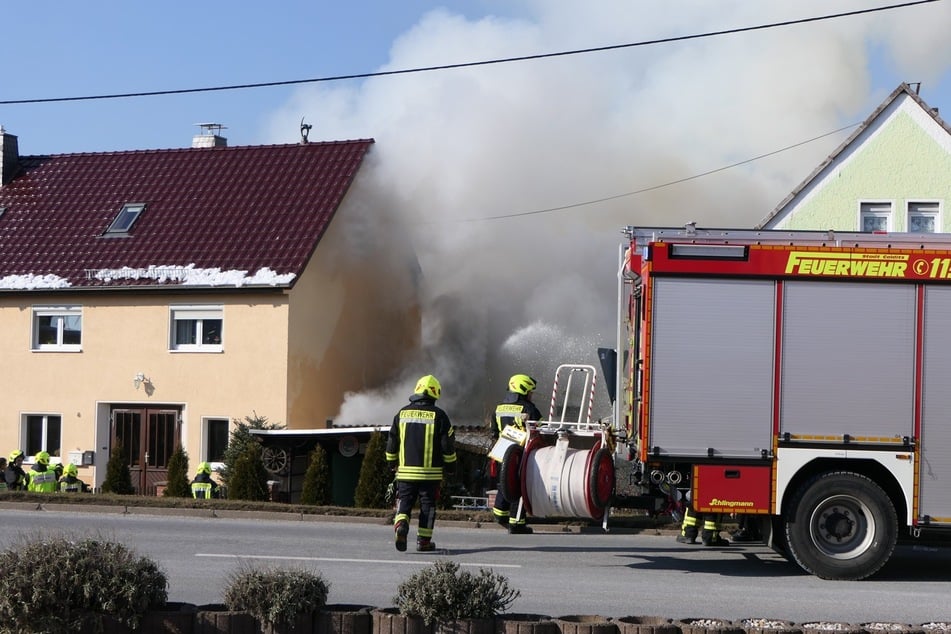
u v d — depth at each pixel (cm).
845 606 895
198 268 2339
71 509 1605
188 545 1188
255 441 2053
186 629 691
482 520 1467
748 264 1055
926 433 1040
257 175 2581
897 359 1045
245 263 2320
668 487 1053
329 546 1200
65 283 2402
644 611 855
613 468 1111
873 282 1049
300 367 2308
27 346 2444
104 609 681
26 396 2439
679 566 1115
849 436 1042
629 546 1266
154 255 2412
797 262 1054
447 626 692
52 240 2538
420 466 1148
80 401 2398
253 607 696
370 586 939
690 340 1057
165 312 2345
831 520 1042
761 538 1179
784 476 1043
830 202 2183
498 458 1145
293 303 2281
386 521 1491
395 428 1159
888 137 2170
